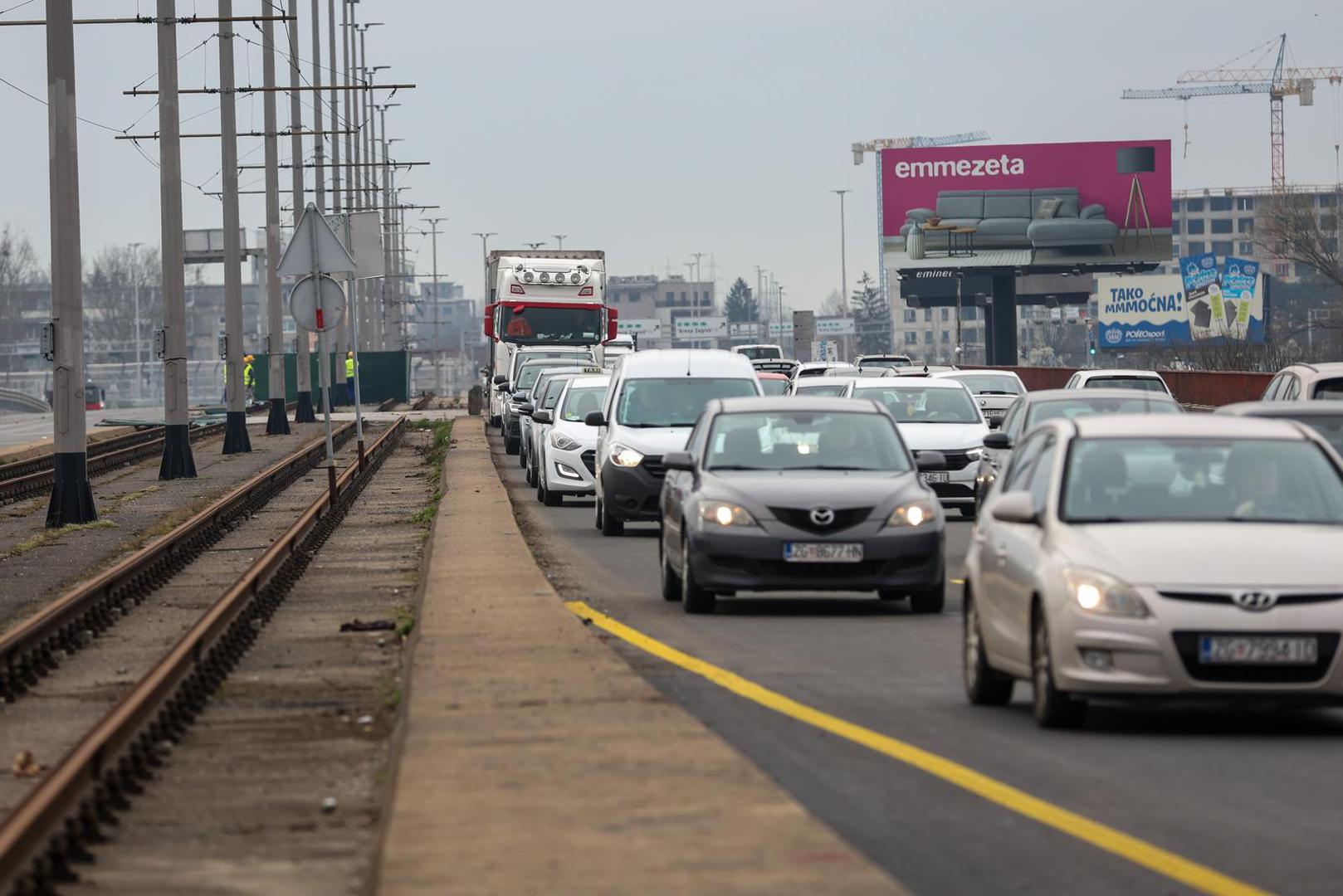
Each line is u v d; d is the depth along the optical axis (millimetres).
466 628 39688
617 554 62750
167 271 111500
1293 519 30203
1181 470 30938
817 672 35562
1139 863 19875
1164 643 27531
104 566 62375
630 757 25078
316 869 21766
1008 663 30438
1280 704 27688
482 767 24422
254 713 33125
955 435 74750
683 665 36500
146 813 24922
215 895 20656
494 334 162500
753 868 18953
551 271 159125
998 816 22297
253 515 84188
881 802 23141
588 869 18984
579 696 30531
